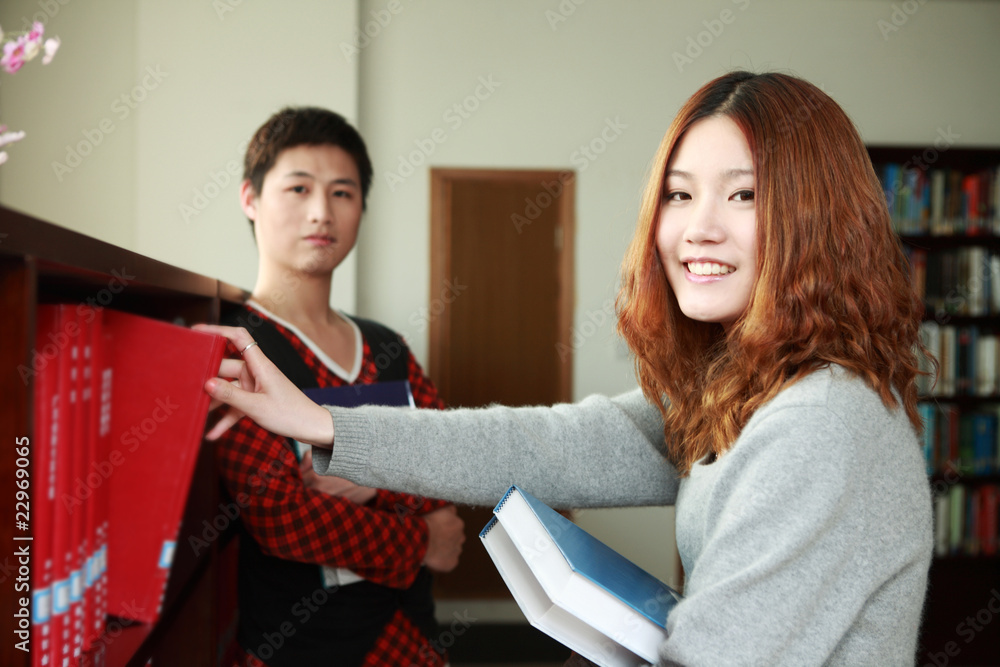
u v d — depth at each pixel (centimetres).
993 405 378
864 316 79
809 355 77
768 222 80
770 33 389
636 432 106
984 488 369
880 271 81
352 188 151
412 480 94
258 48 336
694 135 86
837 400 72
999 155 381
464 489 97
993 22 398
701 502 83
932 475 367
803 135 81
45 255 49
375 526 127
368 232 377
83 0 334
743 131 82
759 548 68
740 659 66
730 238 83
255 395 87
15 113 331
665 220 91
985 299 373
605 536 379
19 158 331
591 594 73
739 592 67
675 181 88
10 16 329
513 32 380
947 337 369
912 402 81
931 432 367
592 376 389
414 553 132
